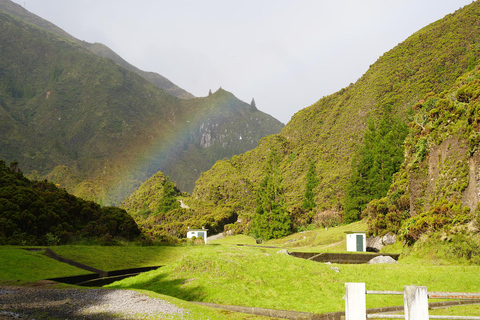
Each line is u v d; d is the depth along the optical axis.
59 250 28.61
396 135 76.69
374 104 134.38
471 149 34.62
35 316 11.85
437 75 123.19
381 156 71.75
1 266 22.06
